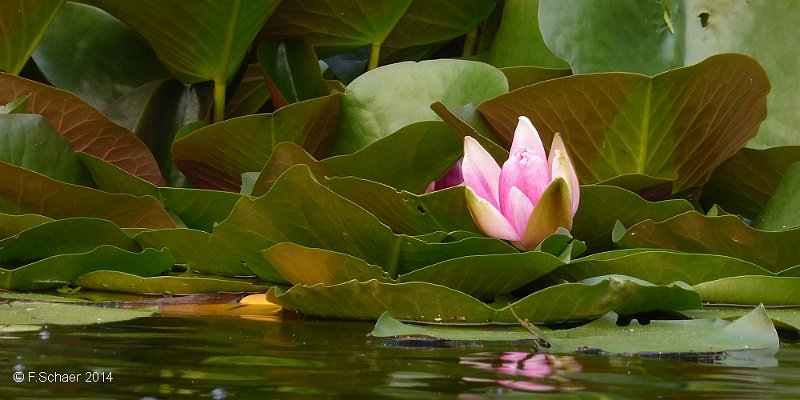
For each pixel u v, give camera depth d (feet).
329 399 10.72
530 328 11.23
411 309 11.36
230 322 11.37
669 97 11.91
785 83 12.37
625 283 11.34
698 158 12.06
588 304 11.35
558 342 11.14
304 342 11.16
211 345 11.12
